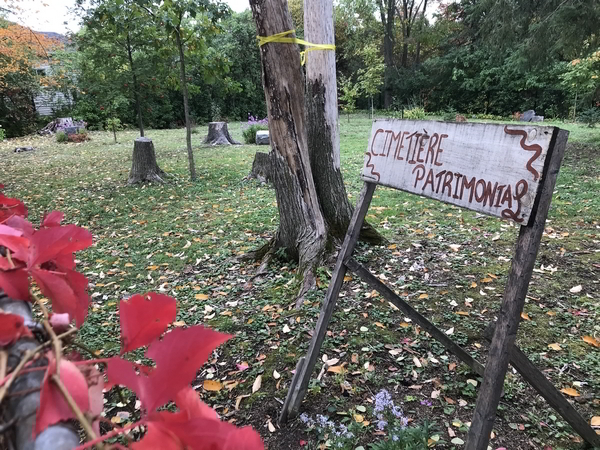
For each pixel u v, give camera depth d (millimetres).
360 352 2672
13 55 12859
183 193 7047
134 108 21031
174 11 7105
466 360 2152
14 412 365
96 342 2924
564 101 20219
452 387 2318
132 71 10688
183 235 5055
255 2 3332
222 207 6141
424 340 2768
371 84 21125
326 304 2125
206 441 341
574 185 6469
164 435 346
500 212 1352
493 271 3701
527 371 1651
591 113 14664
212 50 10281
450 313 3064
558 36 9320
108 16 8297
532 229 1276
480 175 1427
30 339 436
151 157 7973
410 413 2146
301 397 2137
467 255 4051
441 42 26469
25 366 382
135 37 9633
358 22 27297
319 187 4059
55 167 10180
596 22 8555
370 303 3227
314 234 3809
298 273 3676
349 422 2098
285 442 2027
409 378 2414
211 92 23953
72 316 550
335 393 2324
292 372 2525
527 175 1270
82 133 16484
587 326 2850
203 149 12422
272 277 3787
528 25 9945
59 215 896
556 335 2770
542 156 1231
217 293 3566
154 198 6812
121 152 12383
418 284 3504
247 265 4094
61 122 19141
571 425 1811
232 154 11156
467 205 1477
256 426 2145
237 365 2629
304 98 3631
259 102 25906
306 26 3830
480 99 23969
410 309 2109
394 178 1828
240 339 2879
